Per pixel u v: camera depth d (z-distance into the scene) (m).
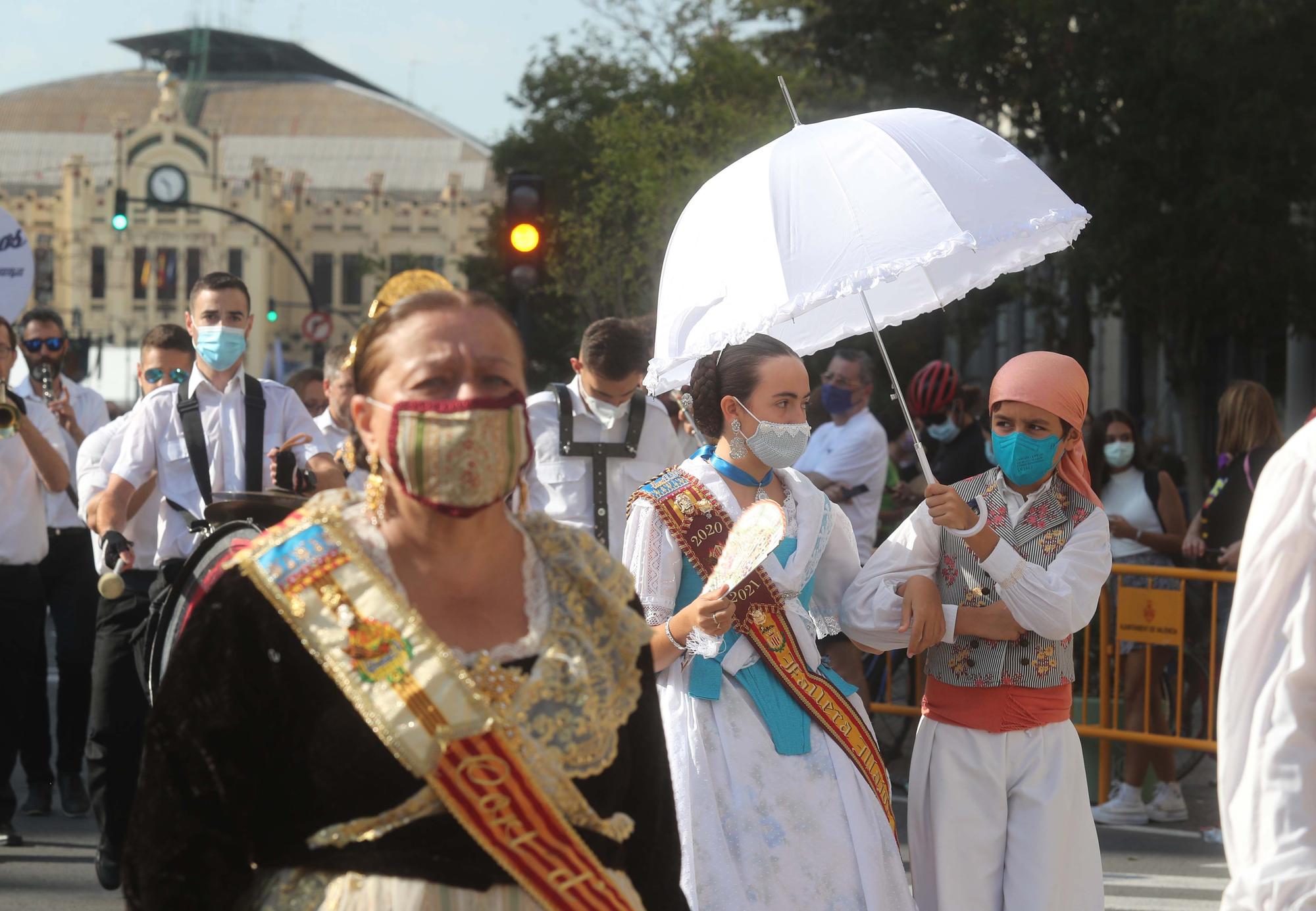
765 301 4.16
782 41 27.53
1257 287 19.84
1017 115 22.55
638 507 4.18
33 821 7.19
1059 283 23.78
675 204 32.91
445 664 2.13
